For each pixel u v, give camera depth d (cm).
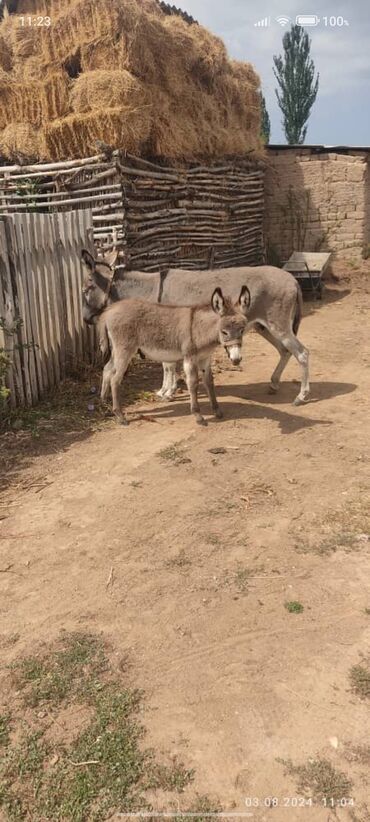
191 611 356
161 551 420
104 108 954
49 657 322
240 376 852
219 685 301
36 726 280
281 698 292
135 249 1068
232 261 1556
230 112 1382
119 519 463
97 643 331
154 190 1134
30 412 682
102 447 604
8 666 316
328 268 1659
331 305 1397
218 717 282
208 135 1255
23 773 256
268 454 579
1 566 408
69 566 405
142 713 285
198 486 516
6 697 297
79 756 263
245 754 263
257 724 278
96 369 841
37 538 441
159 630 340
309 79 3475
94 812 239
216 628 341
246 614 352
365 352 970
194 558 410
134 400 751
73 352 811
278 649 324
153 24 1030
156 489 511
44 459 577
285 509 475
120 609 360
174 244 1237
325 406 712
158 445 604
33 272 694
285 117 3575
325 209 1781
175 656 321
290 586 377
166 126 1089
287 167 1781
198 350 618
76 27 975
